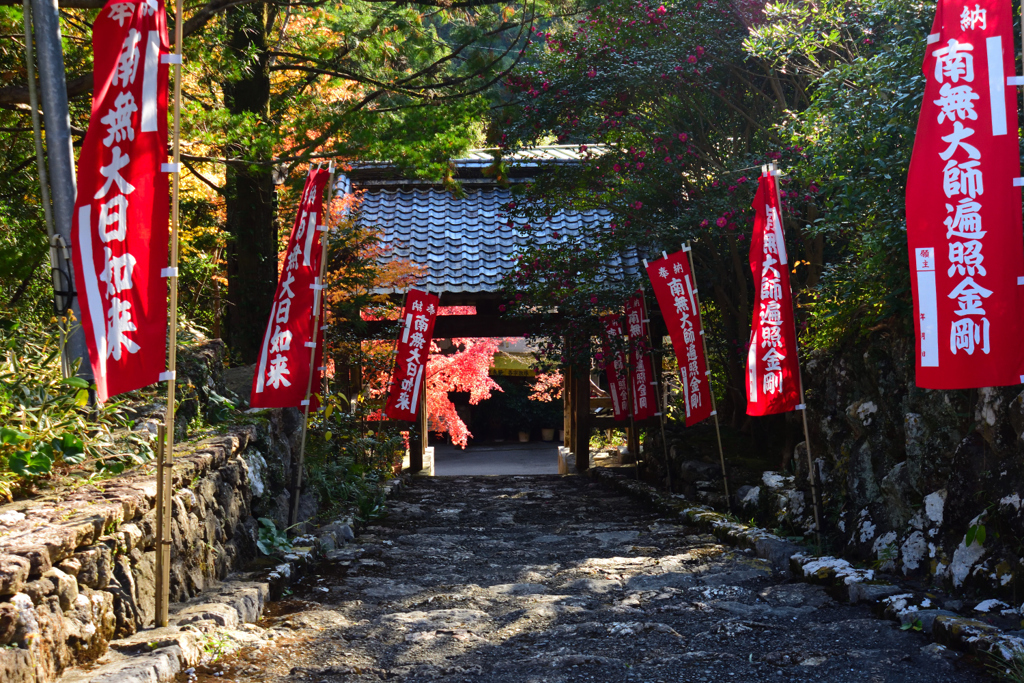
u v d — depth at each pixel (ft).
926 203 12.67
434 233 43.91
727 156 31.96
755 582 18.30
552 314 40.06
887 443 18.79
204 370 21.66
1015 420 13.47
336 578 19.36
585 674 12.21
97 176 12.12
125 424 16.31
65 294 15.53
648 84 28.27
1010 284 12.29
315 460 28.55
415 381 37.32
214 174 29.81
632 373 36.96
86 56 23.50
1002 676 11.00
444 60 27.99
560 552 23.25
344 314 35.14
